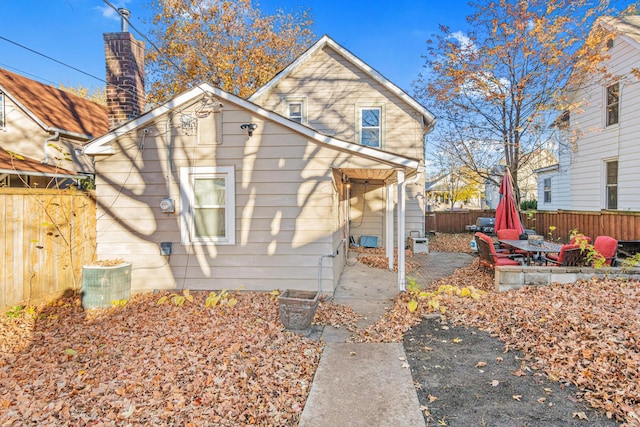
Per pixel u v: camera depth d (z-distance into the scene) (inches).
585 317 177.5
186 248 263.9
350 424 112.3
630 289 214.7
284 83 475.2
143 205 264.2
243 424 110.6
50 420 110.7
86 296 233.0
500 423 111.3
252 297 247.1
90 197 280.2
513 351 161.5
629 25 447.5
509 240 339.6
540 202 660.1
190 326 192.1
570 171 551.5
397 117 466.6
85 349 167.9
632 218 361.1
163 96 729.6
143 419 111.0
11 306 220.1
